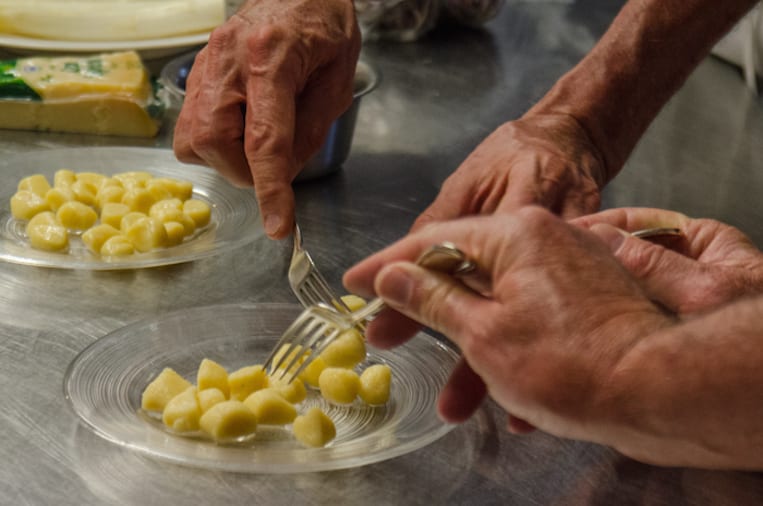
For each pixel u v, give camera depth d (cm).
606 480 92
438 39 247
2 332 114
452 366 107
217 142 124
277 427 97
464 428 99
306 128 133
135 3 210
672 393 70
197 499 88
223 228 141
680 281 97
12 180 152
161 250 133
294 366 106
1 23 199
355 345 107
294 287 110
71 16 201
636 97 138
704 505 89
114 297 124
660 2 139
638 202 165
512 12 273
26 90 175
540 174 118
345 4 134
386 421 100
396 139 185
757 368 70
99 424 92
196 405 95
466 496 90
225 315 116
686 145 191
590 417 72
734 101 215
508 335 73
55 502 87
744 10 145
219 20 211
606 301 73
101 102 177
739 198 169
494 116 201
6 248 130
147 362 107
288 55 121
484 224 77
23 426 97
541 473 93
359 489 90
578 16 272
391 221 150
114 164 159
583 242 75
